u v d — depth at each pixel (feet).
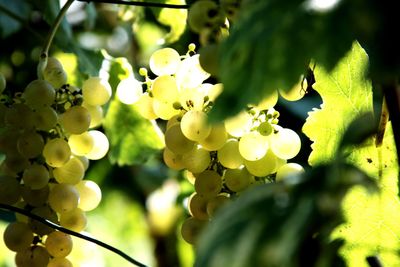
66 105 3.10
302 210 2.29
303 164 3.94
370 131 2.35
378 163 2.83
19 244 3.02
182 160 2.93
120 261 5.33
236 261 2.30
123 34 4.71
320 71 2.93
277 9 2.32
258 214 2.31
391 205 2.81
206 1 2.62
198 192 2.87
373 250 2.81
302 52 2.30
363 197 2.81
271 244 2.28
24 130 3.02
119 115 3.59
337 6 2.29
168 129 2.87
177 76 2.91
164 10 3.51
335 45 2.29
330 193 2.29
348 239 2.81
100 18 4.66
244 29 2.34
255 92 2.32
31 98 3.00
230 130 2.83
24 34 4.28
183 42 3.79
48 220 3.04
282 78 2.31
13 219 4.27
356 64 2.92
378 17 2.19
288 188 2.32
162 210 5.04
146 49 4.37
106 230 5.21
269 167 2.86
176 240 5.03
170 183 4.92
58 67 3.08
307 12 2.30
